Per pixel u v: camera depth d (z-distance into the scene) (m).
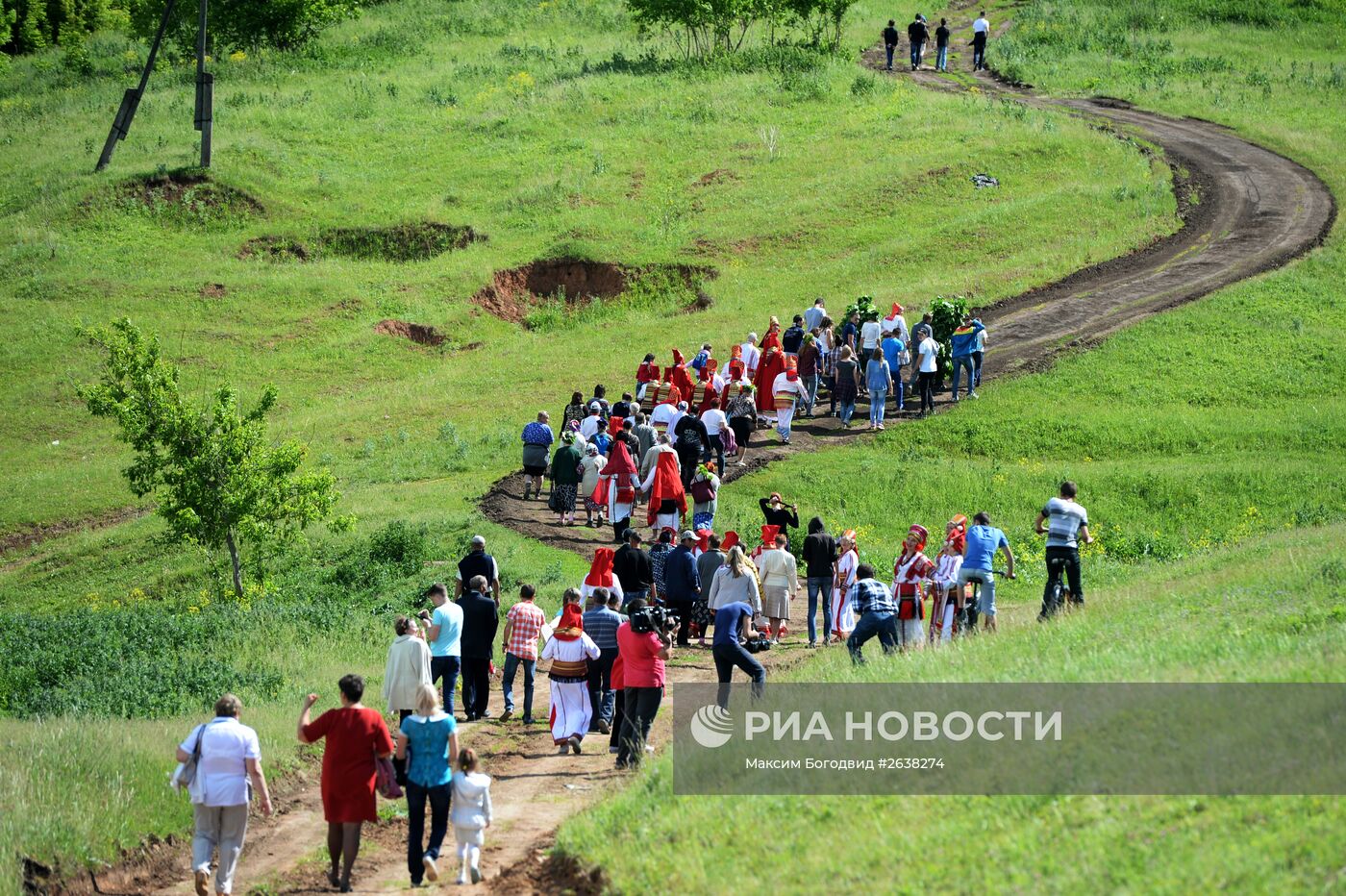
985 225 88.62
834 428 59.16
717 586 27.56
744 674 29.48
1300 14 143.12
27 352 79.19
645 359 60.62
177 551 52.28
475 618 28.27
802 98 117.00
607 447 50.72
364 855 21.19
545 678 33.12
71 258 91.12
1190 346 65.81
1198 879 13.32
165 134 111.81
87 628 38.50
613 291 88.88
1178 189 93.06
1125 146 102.12
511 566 42.22
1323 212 86.25
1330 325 67.88
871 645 30.95
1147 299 73.06
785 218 94.81
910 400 62.31
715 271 88.19
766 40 136.25
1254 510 48.81
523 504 52.16
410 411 69.31
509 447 61.50
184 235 96.56
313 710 28.25
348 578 43.72
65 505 61.56
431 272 91.00
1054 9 150.12
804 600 42.12
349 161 109.50
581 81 123.25
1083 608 29.72
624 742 23.88
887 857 15.56
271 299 87.25
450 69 131.75
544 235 95.44
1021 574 41.94
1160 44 134.62
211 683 30.86
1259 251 79.62
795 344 64.06
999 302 75.88
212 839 19.03
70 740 24.83
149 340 45.62
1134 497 50.81
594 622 26.58
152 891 20.69
